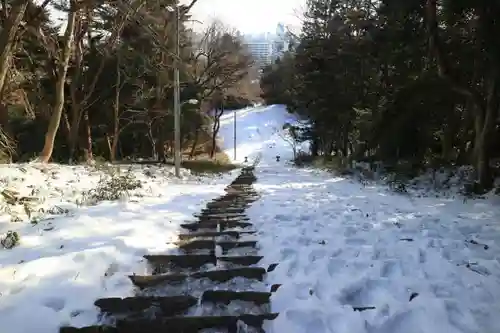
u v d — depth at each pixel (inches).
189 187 630.5
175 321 157.1
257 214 363.3
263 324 155.9
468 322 150.2
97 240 239.0
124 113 1325.0
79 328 151.9
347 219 331.9
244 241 258.7
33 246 223.9
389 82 940.0
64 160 920.3
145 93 1201.4
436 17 580.7
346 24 1207.6
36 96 944.9
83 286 181.2
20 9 407.5
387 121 761.0
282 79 2751.0
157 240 257.6
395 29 741.9
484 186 543.8
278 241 257.6
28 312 157.4
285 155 2746.1
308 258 220.8
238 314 168.4
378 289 180.2
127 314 167.3
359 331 144.9
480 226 311.1
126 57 1059.3
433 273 199.3
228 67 1662.2
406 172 757.9
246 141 3036.4
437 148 971.9
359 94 1198.3
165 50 725.9
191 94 1502.2
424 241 256.2
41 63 871.7
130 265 212.7
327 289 179.9
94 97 1124.5
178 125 797.9
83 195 401.4
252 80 3577.8
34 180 445.7
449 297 171.2
